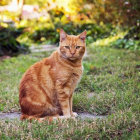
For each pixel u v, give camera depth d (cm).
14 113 548
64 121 465
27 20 1568
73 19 1364
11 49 1157
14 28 1255
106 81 687
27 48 1208
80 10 1402
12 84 719
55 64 497
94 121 457
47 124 457
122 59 918
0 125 454
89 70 805
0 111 553
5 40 1148
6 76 809
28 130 439
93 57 965
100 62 897
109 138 411
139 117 462
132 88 629
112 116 472
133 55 955
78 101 570
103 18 1360
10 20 1328
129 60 893
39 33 1406
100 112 527
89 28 1290
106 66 838
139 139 399
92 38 1228
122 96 570
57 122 461
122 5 1243
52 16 1456
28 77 502
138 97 573
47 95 497
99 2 1369
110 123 443
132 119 451
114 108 526
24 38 1409
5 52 1141
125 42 1126
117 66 812
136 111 497
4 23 1252
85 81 696
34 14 1612
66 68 490
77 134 418
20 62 969
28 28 1470
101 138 410
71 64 495
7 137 415
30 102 488
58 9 1439
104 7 1341
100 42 1189
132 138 399
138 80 686
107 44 1165
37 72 503
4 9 1703
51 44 1325
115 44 1140
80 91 660
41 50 1189
